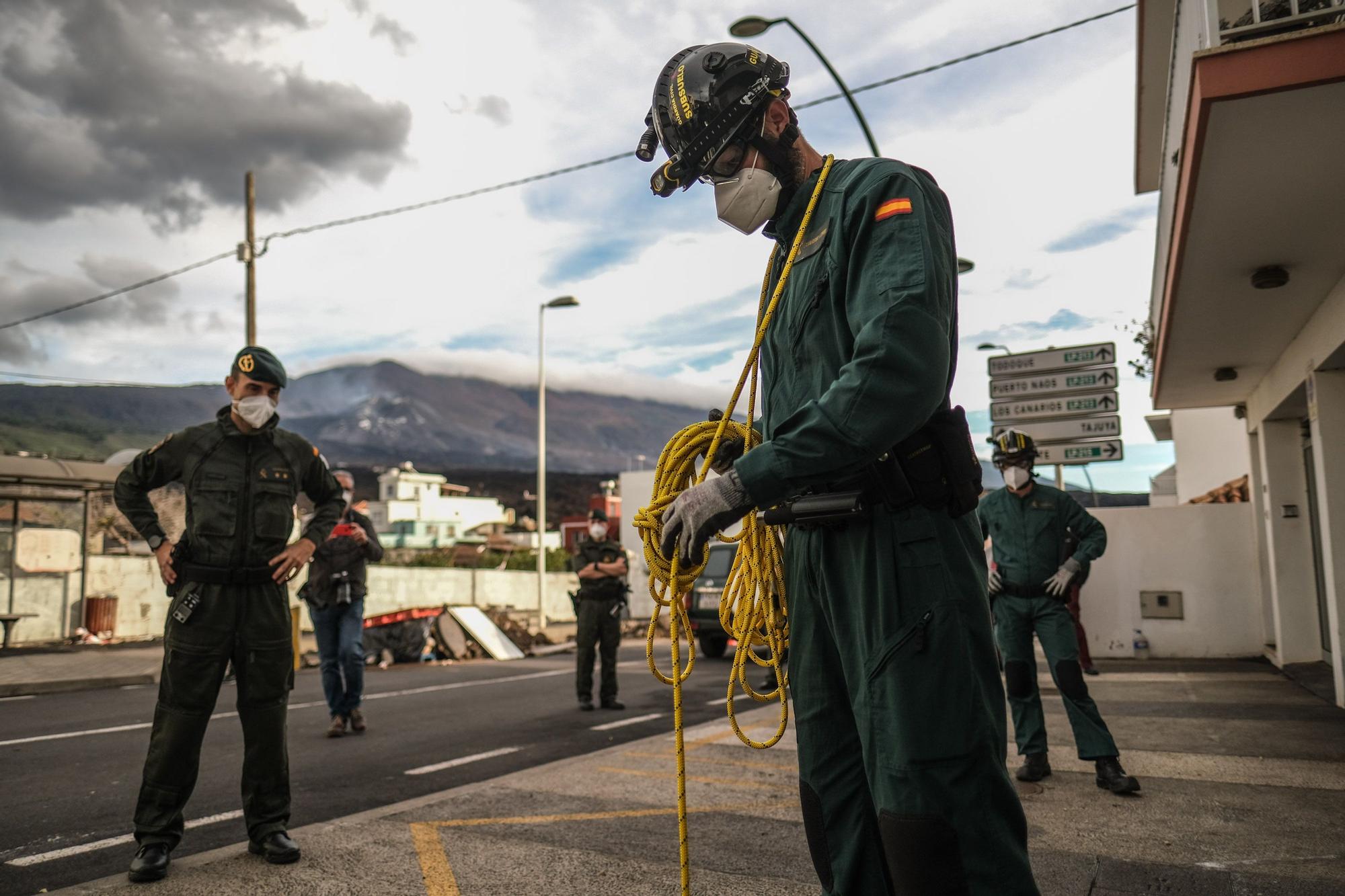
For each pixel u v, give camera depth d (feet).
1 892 10.96
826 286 5.49
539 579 78.38
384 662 45.14
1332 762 16.90
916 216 5.14
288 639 11.85
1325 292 22.90
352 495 23.70
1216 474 62.44
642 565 107.04
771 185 5.90
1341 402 24.44
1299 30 14.40
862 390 4.72
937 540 5.23
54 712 26.86
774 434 4.97
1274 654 34.99
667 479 6.03
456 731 23.53
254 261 58.90
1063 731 21.07
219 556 11.33
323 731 23.68
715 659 48.47
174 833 10.84
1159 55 31.73
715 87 5.86
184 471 11.60
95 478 52.65
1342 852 11.25
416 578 85.66
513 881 10.40
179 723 10.89
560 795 14.87
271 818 11.43
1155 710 23.80
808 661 5.92
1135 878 10.33
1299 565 32.81
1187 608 38.24
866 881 5.74
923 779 4.96
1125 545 39.22
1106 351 40.04
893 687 5.10
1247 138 15.16
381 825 12.98
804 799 6.04
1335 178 16.60
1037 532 16.12
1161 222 24.17
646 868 10.84
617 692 29.55
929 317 4.87
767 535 6.43
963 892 4.88
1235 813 13.25
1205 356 29.48
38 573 52.06
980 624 5.27
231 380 11.95
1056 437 40.63
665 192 6.27
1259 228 18.90
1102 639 39.14
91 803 15.61
